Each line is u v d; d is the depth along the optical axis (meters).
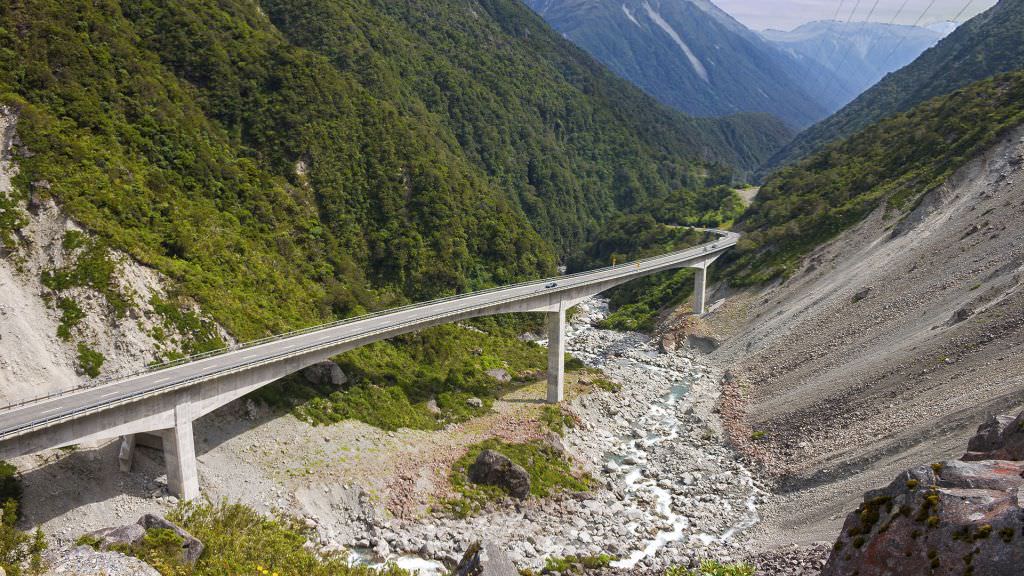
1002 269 68.25
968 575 17.16
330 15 143.12
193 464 49.59
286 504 51.28
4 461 45.09
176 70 96.25
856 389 65.00
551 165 183.50
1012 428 26.62
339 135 104.38
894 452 51.91
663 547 49.75
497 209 122.12
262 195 87.88
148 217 69.69
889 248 93.06
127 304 58.09
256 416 58.56
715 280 121.31
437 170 114.12
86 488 46.31
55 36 77.69
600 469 64.88
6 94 66.50
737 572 36.25
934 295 74.19
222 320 64.06
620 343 109.69
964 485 20.20
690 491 59.00
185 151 82.81
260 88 102.25
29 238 57.66
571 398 79.44
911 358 63.84
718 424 73.44
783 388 75.56
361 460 58.34
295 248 86.62
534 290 81.94
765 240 122.00
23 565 28.81
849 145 146.38
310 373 66.50
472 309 73.69
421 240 101.94
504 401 78.06
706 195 176.38
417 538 49.81
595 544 50.28
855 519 21.94
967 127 110.19
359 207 100.69
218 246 74.44
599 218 188.88
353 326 67.00
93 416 44.00
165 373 51.59
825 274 99.31
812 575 36.44
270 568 35.94
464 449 63.91
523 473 57.62
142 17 97.94
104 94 79.06
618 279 95.00
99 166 69.50
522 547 48.91
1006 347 56.03
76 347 54.41
